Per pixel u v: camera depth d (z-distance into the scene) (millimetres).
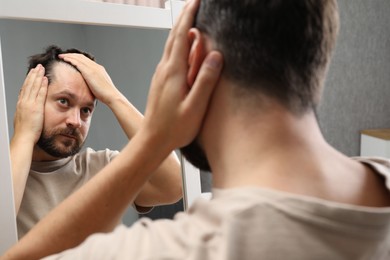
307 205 275
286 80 309
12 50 675
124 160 416
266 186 293
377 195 329
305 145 314
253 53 307
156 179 854
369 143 1446
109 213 424
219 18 323
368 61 1475
